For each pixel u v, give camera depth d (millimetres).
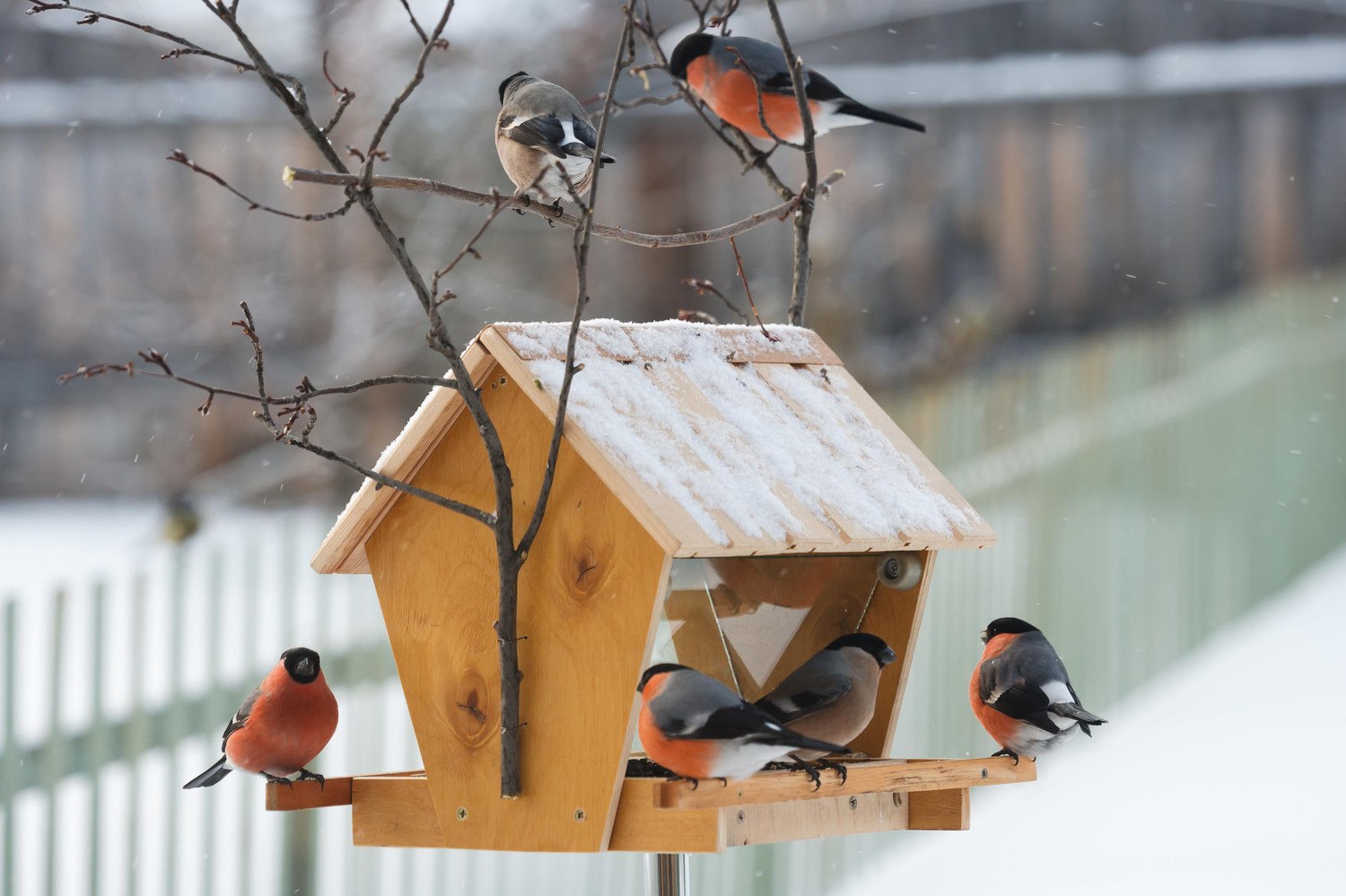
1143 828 10398
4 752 7004
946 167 20578
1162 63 20609
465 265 17922
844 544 4934
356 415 17922
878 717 5703
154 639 7832
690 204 19562
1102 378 14633
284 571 7984
